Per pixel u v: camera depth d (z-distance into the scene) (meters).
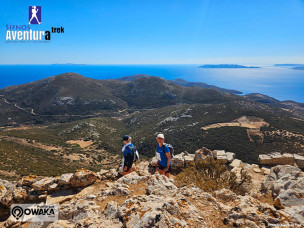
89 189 6.62
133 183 5.87
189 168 7.91
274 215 3.99
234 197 5.18
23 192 6.57
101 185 6.85
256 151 60.09
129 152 6.85
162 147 6.69
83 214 4.35
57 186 6.71
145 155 83.38
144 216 3.42
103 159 85.12
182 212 3.91
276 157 10.22
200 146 75.69
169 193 5.11
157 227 3.24
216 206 4.45
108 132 137.12
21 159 49.66
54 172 45.09
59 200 6.16
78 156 83.69
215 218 3.99
